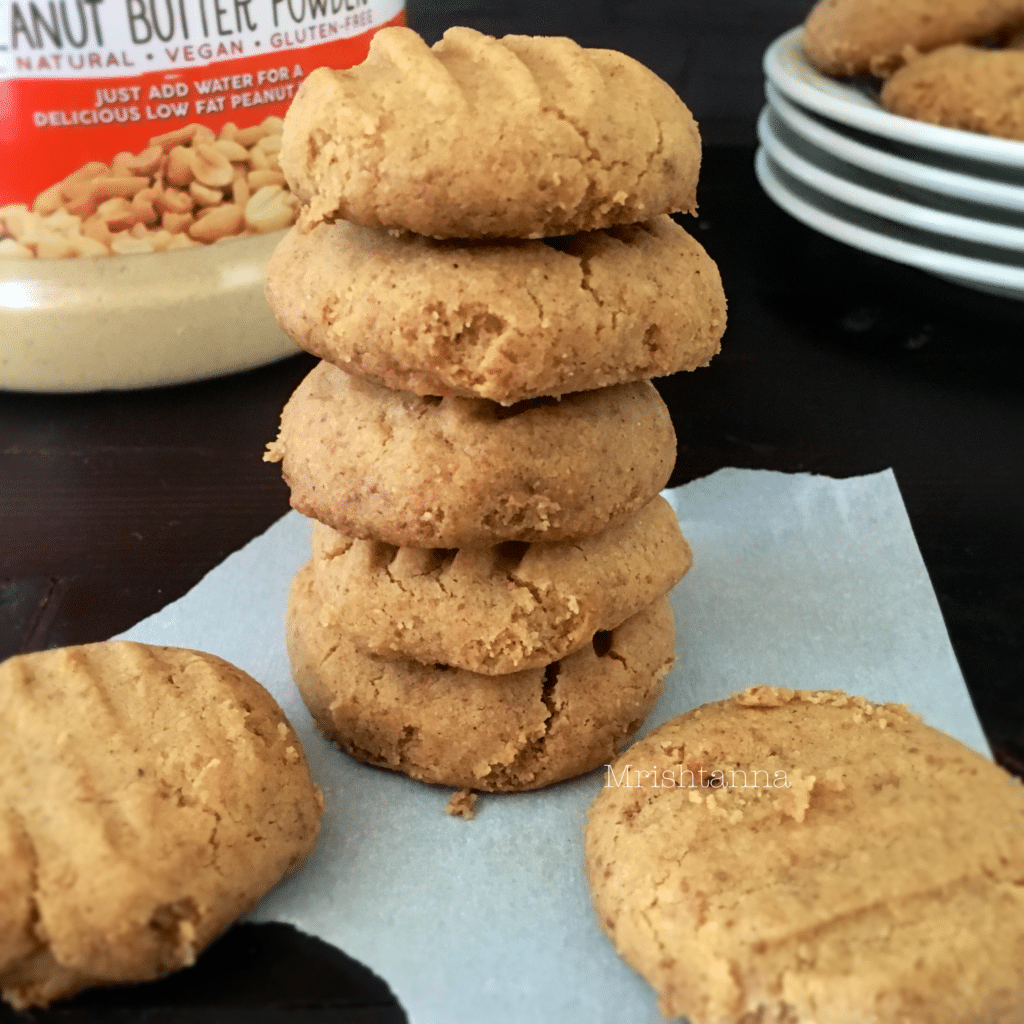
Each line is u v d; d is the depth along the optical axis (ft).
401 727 0.56
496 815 0.54
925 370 0.88
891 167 0.84
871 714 0.54
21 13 0.68
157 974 0.45
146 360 0.81
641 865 0.48
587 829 0.52
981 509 0.73
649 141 0.48
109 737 0.49
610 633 0.59
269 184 0.78
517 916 0.49
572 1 1.13
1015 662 0.62
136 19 0.70
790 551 0.70
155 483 0.75
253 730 0.51
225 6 0.72
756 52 1.18
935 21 0.91
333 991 0.46
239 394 0.85
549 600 0.54
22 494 0.74
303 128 0.47
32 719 0.49
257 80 0.74
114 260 0.77
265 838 0.49
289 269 0.52
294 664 0.59
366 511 0.52
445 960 0.47
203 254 0.79
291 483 0.55
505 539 0.52
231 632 0.64
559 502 0.52
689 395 0.85
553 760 0.56
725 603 0.66
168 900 0.45
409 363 0.48
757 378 0.87
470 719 0.55
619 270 0.49
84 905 0.44
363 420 0.53
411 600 0.54
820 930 0.44
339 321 0.49
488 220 0.46
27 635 0.62
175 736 0.50
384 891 0.50
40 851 0.45
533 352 0.47
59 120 0.71
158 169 0.74
